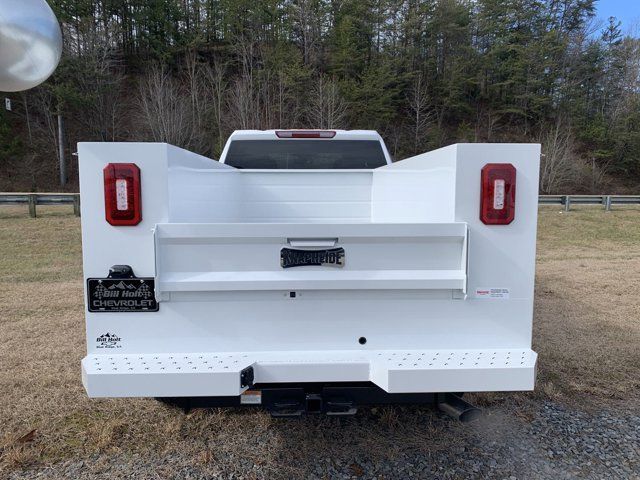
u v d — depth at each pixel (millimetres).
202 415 3412
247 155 5262
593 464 2844
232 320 2389
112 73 45281
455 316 2441
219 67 46000
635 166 51906
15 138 40781
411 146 48125
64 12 41719
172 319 2363
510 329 2455
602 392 3814
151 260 2320
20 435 3102
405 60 52281
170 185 2371
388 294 2414
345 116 43188
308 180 4332
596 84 56969
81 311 6000
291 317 2408
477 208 2398
